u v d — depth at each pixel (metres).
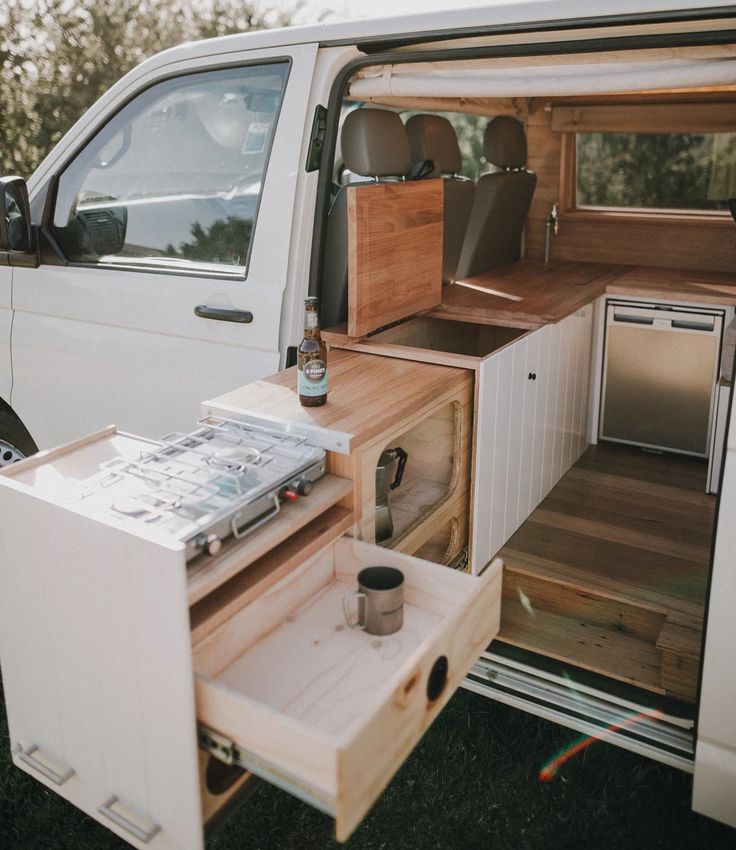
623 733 2.20
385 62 2.47
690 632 2.30
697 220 4.05
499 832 2.27
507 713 2.69
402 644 1.79
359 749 1.40
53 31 9.26
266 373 2.68
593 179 4.25
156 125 2.86
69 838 2.31
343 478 2.01
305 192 2.57
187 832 1.67
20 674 1.90
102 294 2.98
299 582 1.89
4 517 1.79
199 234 2.80
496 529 2.75
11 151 9.35
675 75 2.25
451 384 2.35
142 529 1.56
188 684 1.55
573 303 3.24
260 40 2.63
